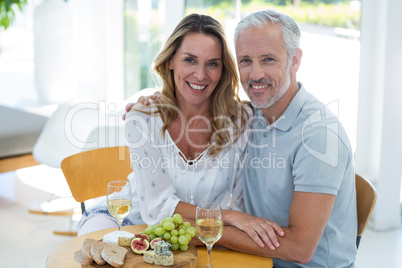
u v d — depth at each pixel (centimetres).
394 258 342
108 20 581
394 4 364
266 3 406
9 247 347
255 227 179
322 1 383
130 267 158
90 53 602
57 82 565
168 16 451
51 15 551
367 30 380
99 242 168
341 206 191
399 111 376
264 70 190
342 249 196
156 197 207
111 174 250
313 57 391
